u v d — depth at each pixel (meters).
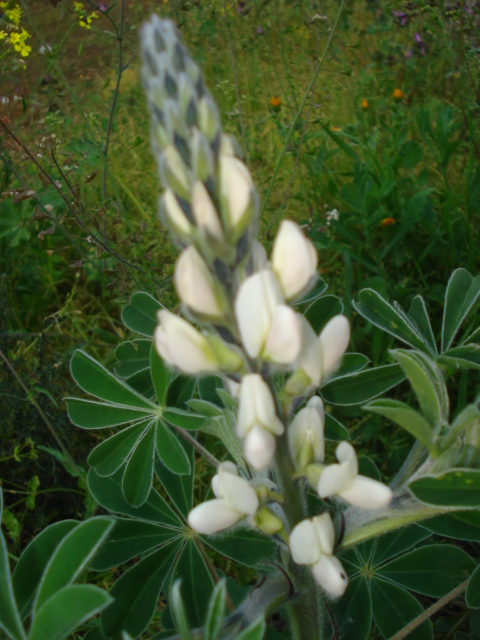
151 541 0.20
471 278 0.22
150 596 0.19
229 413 0.17
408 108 0.51
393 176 0.40
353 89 0.53
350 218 0.38
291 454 0.14
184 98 0.12
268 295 0.12
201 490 0.29
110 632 0.19
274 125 0.47
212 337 0.12
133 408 0.20
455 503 0.14
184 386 0.23
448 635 0.24
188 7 0.45
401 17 0.55
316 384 0.13
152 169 0.49
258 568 0.19
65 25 0.66
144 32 0.12
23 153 0.28
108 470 0.20
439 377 0.16
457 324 0.21
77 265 0.30
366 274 0.39
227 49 0.57
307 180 0.45
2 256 0.43
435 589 0.21
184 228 0.12
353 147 0.46
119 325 0.40
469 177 0.40
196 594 0.19
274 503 0.16
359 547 0.22
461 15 0.49
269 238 0.33
